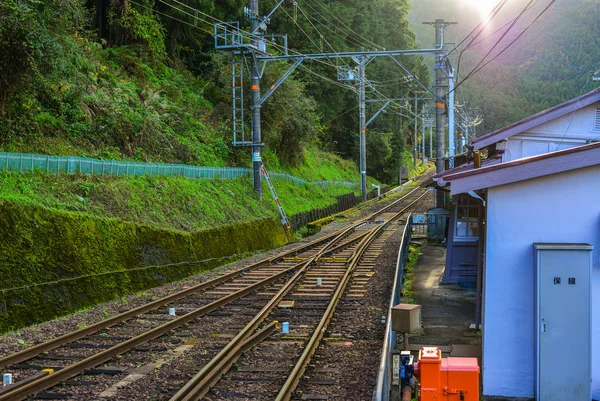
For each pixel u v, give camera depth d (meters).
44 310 12.60
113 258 15.62
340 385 8.36
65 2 19.78
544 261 8.11
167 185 22.27
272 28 49.78
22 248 12.80
